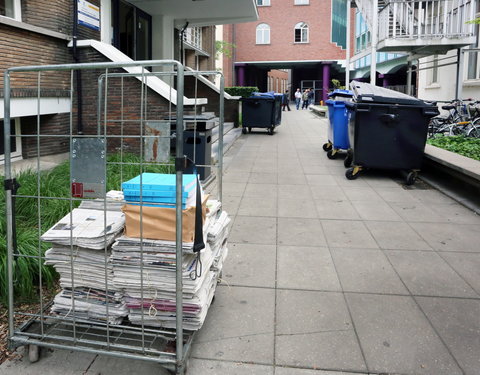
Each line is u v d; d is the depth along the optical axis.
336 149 9.59
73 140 2.55
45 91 7.88
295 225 5.27
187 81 15.32
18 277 3.37
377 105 7.23
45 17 7.99
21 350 2.84
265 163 9.20
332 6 34.88
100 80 3.04
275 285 3.71
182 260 2.55
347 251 4.47
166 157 2.48
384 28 12.66
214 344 2.88
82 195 2.57
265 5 35.38
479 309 3.34
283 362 2.71
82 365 2.68
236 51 36.31
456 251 4.47
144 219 2.62
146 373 2.61
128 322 2.88
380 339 2.94
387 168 7.51
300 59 35.81
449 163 6.56
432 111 7.13
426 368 2.65
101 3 9.62
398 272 3.98
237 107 15.70
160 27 13.53
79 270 2.73
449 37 11.70
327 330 3.04
